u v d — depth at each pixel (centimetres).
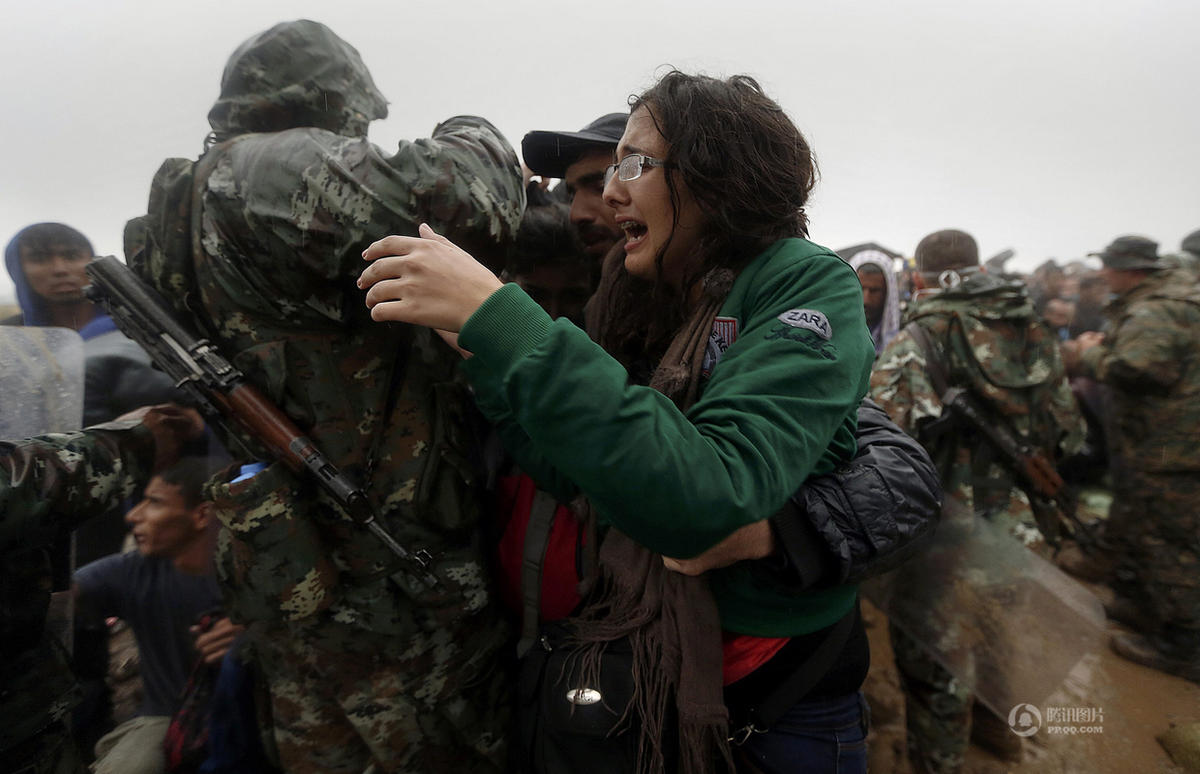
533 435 69
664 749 93
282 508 106
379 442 112
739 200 89
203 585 149
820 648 98
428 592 115
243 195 98
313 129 104
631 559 101
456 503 116
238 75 112
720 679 89
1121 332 280
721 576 95
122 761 143
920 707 189
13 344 119
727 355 84
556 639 107
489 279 74
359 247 96
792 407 73
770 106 93
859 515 90
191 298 110
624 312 110
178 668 153
